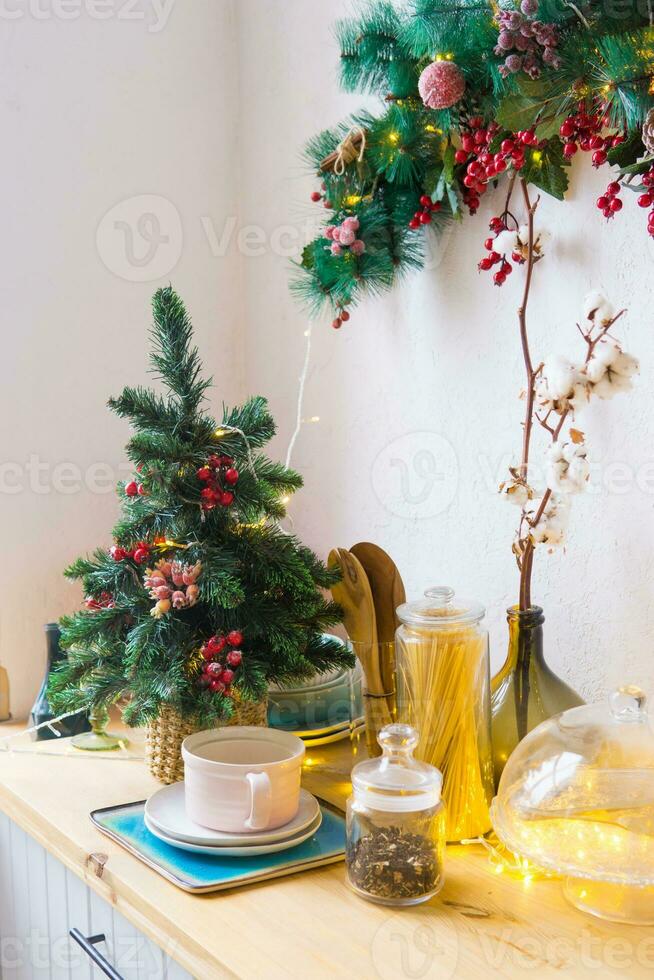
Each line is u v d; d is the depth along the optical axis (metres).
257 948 0.82
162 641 1.11
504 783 0.95
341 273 1.30
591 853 0.84
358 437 1.49
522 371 1.21
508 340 1.22
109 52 1.57
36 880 1.21
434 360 1.34
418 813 0.90
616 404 1.09
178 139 1.64
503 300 1.23
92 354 1.58
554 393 1.00
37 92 1.51
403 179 1.26
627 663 1.10
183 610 1.17
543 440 1.18
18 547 1.53
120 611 1.17
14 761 1.30
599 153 1.00
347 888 0.93
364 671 1.21
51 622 1.52
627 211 1.06
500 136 1.10
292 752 1.06
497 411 1.25
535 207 1.11
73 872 1.05
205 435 1.20
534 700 1.07
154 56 1.61
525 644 1.08
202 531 1.19
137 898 0.92
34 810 1.13
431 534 1.36
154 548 1.18
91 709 1.20
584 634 1.15
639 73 0.93
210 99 1.67
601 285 1.10
